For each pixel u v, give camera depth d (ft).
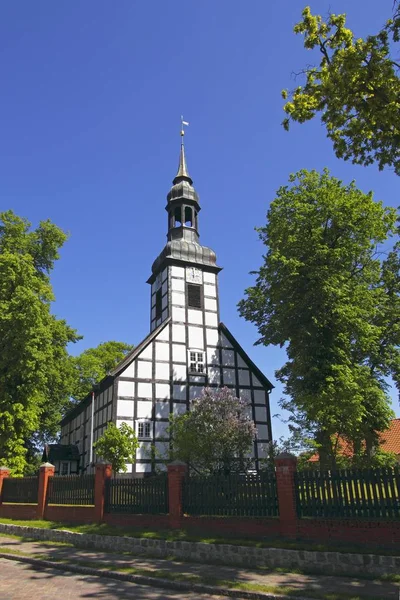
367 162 40.29
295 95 39.11
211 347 101.65
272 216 73.87
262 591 27.81
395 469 34.19
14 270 84.79
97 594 28.81
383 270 81.10
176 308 101.65
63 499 58.18
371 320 75.56
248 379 102.22
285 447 67.26
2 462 75.77
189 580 30.83
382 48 34.53
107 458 77.61
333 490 36.70
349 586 28.68
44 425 109.09
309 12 36.58
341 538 35.29
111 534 46.16
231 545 37.50
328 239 70.18
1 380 79.46
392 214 72.49
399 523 33.06
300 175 76.23
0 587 30.83
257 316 82.43
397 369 75.05
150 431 89.71
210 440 72.69
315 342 64.34
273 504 39.91
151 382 93.25
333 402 60.49
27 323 80.18
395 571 30.58
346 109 37.81
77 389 133.80
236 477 42.78
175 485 46.47
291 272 66.13
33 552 43.98
